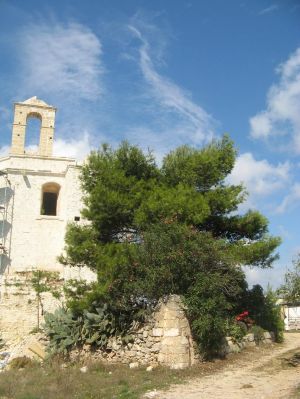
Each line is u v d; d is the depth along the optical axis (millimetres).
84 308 20141
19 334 31844
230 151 23062
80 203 35562
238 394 12461
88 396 12734
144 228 19734
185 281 17625
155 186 21484
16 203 36156
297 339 28312
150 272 17625
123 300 18438
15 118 39500
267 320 24906
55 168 37969
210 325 16922
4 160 37688
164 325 16734
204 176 22234
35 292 33000
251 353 20109
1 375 16750
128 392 13039
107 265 19031
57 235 36156
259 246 21234
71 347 20109
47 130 39656
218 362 17469
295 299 16688
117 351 18141
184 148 23531
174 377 14914
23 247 35375
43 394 12891
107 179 21656
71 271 33406
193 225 19984
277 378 14688
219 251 18359
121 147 22750
